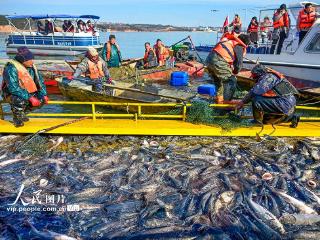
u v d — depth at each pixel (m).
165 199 5.61
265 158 6.89
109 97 11.45
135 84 13.45
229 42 8.54
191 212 5.27
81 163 6.59
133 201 5.52
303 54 14.32
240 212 5.29
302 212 5.35
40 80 7.60
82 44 29.97
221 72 8.52
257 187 5.96
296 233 4.83
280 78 7.31
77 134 7.71
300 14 14.32
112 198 5.61
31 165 6.49
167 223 5.03
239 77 15.80
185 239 4.66
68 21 30.81
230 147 7.32
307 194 5.77
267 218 5.10
